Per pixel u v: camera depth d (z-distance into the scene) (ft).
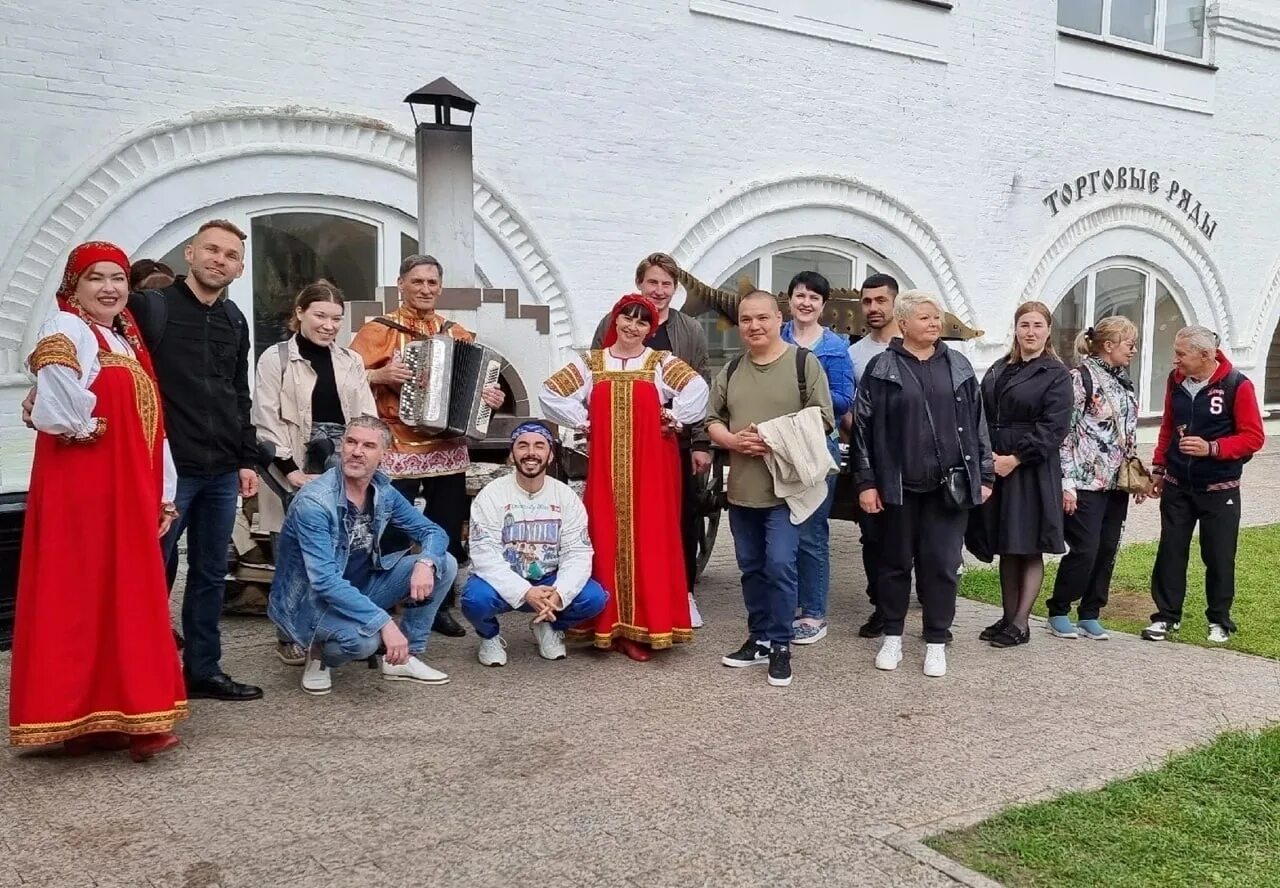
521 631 17.99
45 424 11.23
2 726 13.24
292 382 15.78
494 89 26.76
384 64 25.14
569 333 28.73
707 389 16.37
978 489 15.39
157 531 12.13
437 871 9.88
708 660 16.49
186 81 22.77
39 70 21.18
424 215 20.77
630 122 29.04
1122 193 41.14
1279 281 47.67
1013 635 17.57
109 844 10.30
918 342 15.60
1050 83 38.22
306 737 13.08
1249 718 14.23
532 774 12.05
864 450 15.80
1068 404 16.67
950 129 35.81
